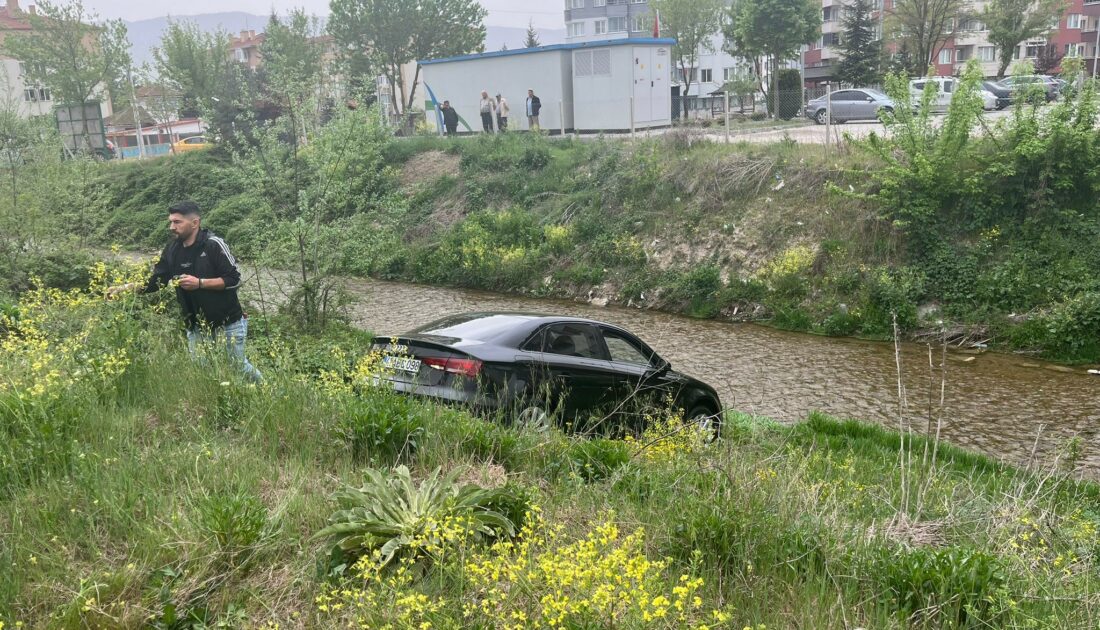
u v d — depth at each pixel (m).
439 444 5.80
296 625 3.54
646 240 22.91
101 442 5.10
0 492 4.35
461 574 3.61
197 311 7.50
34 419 5.04
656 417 8.30
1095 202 17.62
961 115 18.58
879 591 4.18
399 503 4.35
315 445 5.61
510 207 27.38
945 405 12.62
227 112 37.47
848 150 22.06
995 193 18.44
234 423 5.89
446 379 7.52
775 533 4.51
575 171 27.55
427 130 38.53
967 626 3.95
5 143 17.67
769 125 31.39
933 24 50.34
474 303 21.97
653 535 4.54
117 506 4.22
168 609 3.47
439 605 3.42
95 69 44.16
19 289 13.08
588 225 24.16
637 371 8.73
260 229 14.06
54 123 19.08
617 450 6.28
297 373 7.75
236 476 4.77
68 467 4.72
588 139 30.67
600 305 21.67
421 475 5.41
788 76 44.88
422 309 21.06
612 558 3.34
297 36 45.22
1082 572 4.69
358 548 3.99
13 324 7.60
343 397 6.45
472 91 36.53
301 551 4.06
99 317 6.95
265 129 14.47
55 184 15.57
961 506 5.63
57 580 3.64
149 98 48.59
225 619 3.52
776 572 4.21
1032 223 17.78
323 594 3.54
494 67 35.50
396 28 55.34
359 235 13.98
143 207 35.72
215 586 3.72
